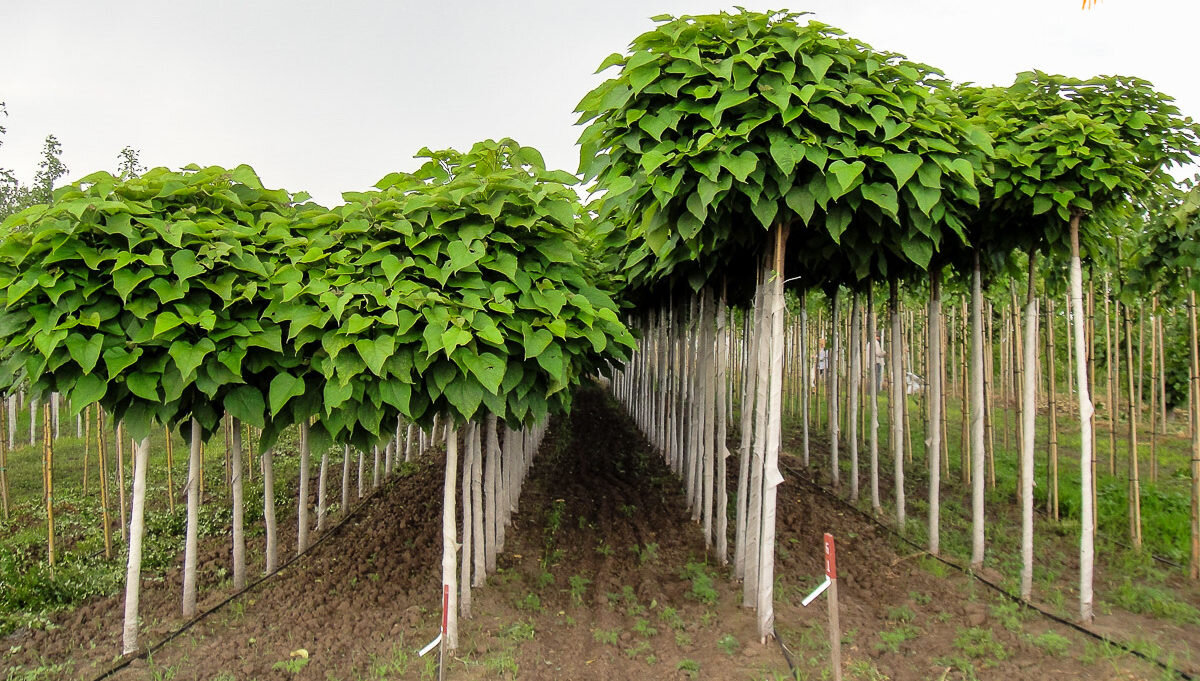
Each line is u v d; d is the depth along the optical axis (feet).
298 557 16.89
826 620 13.65
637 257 16.21
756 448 14.10
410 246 11.45
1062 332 33.06
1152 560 16.51
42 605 14.03
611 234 18.74
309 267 11.75
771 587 12.49
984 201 13.85
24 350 10.82
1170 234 15.21
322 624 13.41
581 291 12.97
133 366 10.92
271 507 15.99
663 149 10.43
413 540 18.54
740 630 13.20
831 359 22.54
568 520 21.24
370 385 11.18
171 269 11.03
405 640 12.68
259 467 27.22
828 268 16.16
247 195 13.08
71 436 35.47
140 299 10.78
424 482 23.95
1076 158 12.16
